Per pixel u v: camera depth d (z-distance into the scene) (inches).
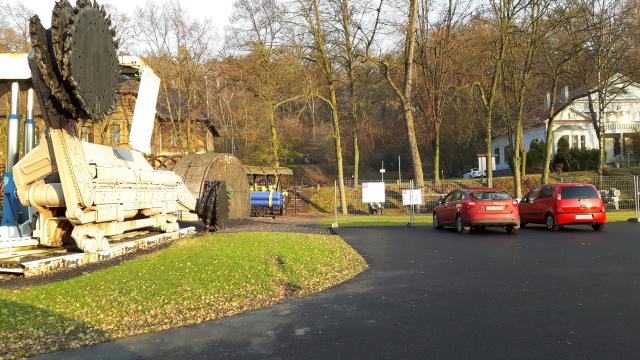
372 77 1614.2
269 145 1457.9
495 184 1369.3
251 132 1486.2
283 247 462.3
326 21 1168.2
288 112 1818.4
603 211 685.3
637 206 836.6
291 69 1201.4
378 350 197.8
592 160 1637.6
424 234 668.1
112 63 409.1
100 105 384.8
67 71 327.0
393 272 374.3
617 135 1871.3
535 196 754.8
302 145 2354.8
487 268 383.9
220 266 360.2
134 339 215.3
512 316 244.7
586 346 199.3
